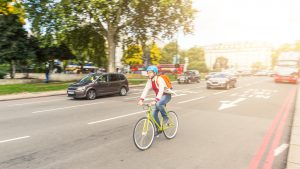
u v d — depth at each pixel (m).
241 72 65.94
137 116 9.66
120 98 15.82
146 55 47.31
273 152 5.70
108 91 16.28
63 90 20.14
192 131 7.50
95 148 5.77
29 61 29.20
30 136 6.71
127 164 4.84
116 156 5.28
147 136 5.88
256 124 8.60
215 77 23.48
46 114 9.97
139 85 27.38
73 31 26.83
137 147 5.64
